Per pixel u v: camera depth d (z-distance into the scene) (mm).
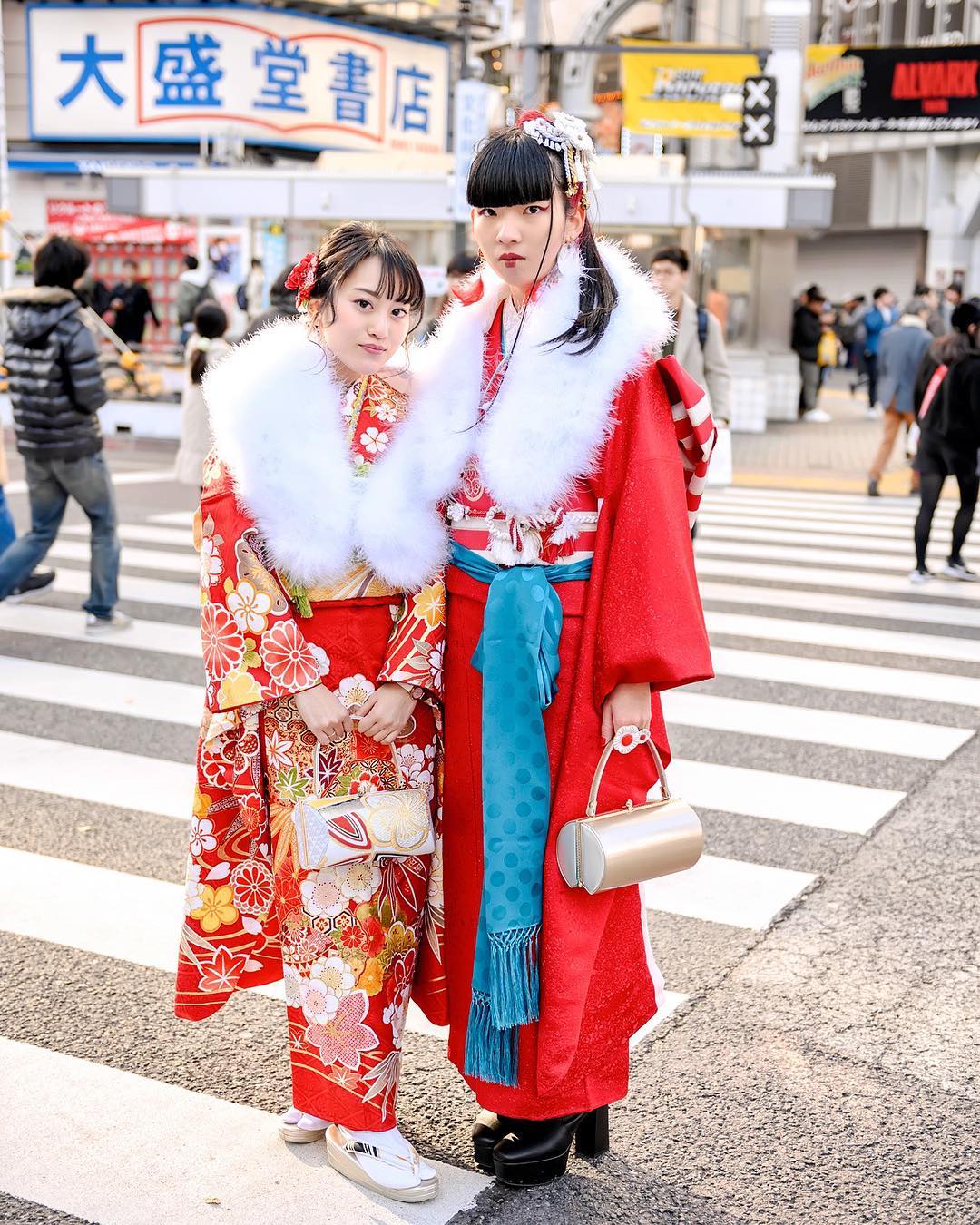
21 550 6301
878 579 7992
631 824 2105
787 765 4609
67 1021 2801
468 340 2211
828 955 3174
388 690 2201
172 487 11227
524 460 2086
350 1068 2217
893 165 30422
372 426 2215
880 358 11445
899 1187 2287
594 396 2090
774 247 17422
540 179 2076
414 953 2297
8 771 4410
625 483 2104
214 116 19219
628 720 2121
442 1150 2383
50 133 19891
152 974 3021
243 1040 2756
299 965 2225
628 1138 2428
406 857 2230
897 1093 2584
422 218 14969
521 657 2111
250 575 2164
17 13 20250
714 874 3658
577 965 2135
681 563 2092
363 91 20250
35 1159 2312
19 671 5652
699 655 2074
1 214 13719
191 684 5496
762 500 11484
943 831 3992
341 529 2152
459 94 12984
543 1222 2170
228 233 16000
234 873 2346
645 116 14992
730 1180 2303
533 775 2141
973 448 7621
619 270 2184
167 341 18141
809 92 17984
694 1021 2850
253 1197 2219
